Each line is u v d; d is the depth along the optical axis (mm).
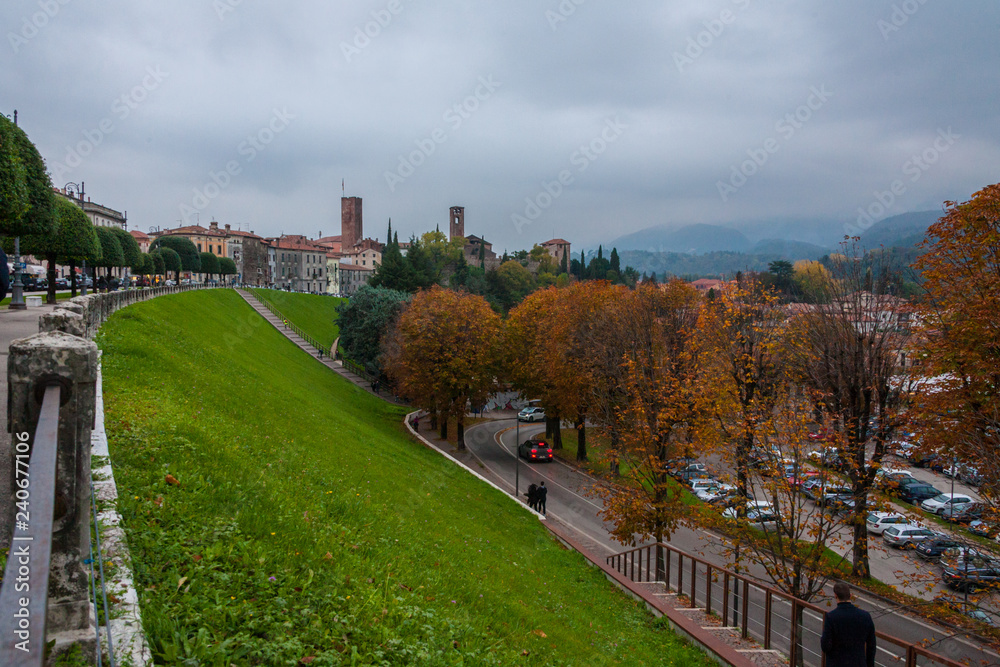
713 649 12836
